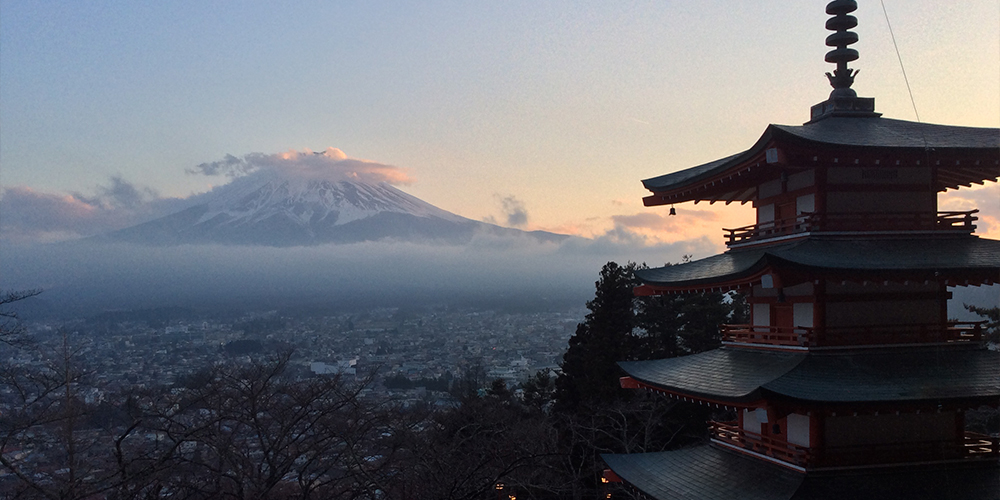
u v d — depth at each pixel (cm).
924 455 1432
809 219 1527
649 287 1880
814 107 1814
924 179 1565
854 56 1766
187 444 1755
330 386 1612
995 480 1402
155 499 1250
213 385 1585
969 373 1414
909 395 1320
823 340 1473
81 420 1598
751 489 1460
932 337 1497
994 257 1435
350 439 1491
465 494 1491
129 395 1584
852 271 1358
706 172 1736
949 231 1548
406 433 1611
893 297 1515
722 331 1816
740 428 1705
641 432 3331
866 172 1558
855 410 1326
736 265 1638
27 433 1797
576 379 3869
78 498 1202
